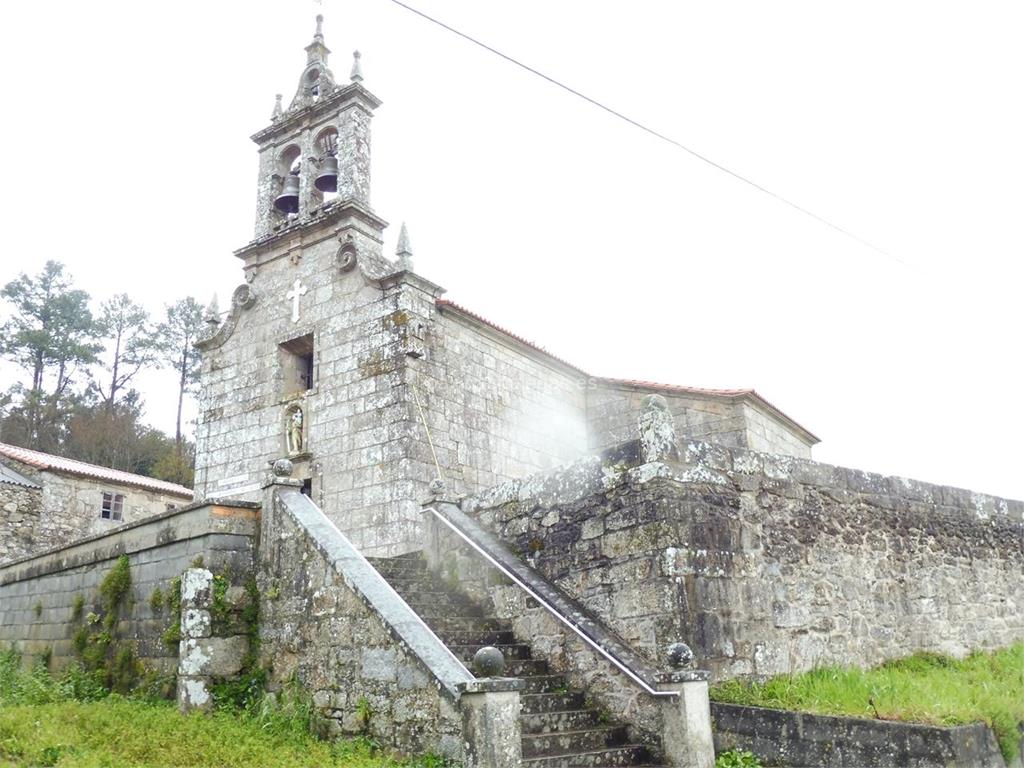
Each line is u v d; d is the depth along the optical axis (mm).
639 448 9180
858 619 10211
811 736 7574
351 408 16141
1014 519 13922
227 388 18484
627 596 8812
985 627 12227
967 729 7359
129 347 48000
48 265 46188
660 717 7934
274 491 10422
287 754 7500
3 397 42938
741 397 17578
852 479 11062
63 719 8586
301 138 19016
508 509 10797
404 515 14727
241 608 10055
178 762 7156
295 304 17781
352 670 8406
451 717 7141
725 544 9023
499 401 17750
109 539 12234
